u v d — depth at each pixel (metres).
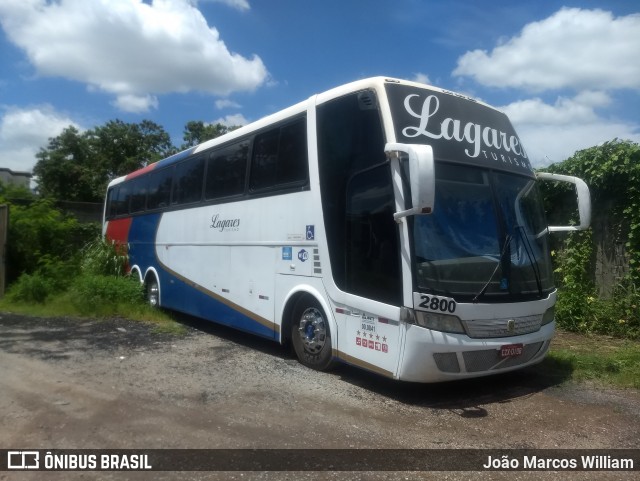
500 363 6.02
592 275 10.36
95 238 15.28
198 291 10.04
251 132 8.57
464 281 5.81
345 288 6.47
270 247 7.90
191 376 6.80
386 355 5.90
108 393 6.03
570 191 10.62
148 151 38.53
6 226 13.05
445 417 5.54
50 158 35.97
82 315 11.47
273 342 9.20
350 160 6.51
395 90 6.27
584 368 7.31
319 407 5.70
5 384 6.34
